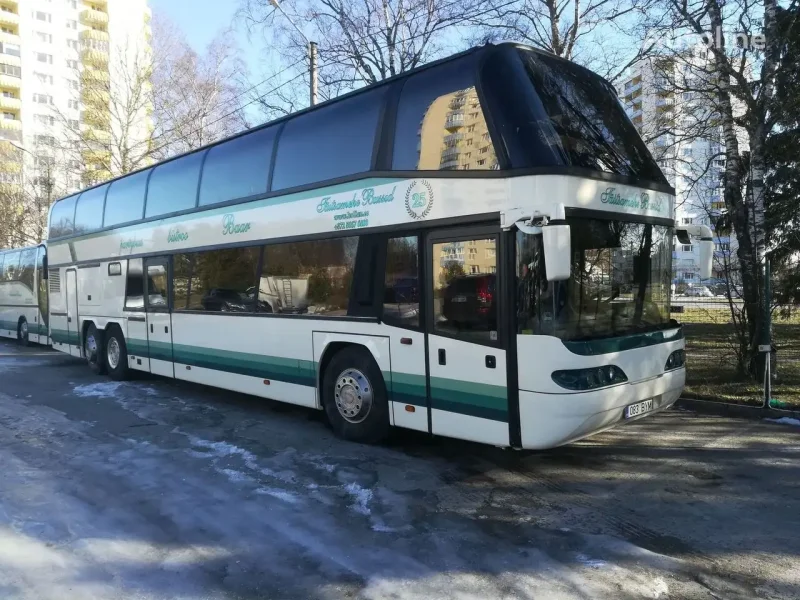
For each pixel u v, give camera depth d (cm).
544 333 505
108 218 1180
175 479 570
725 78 988
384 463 614
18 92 6762
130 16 7125
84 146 3306
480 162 549
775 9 937
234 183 858
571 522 464
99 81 2927
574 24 1284
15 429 770
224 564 399
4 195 3525
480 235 545
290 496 522
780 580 372
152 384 1113
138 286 1076
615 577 377
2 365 1431
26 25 6731
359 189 664
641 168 623
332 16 1738
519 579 375
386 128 641
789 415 764
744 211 1003
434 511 488
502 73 559
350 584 371
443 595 356
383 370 641
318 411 867
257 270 811
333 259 698
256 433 742
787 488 533
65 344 1368
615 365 524
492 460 623
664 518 471
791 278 1247
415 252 606
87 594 362
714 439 692
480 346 544
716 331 1024
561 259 465
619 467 597
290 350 757
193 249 933
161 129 2891
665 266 631
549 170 508
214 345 891
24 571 390
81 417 840
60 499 518
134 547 425
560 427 498
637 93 1193
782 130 1169
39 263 1808
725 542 427
